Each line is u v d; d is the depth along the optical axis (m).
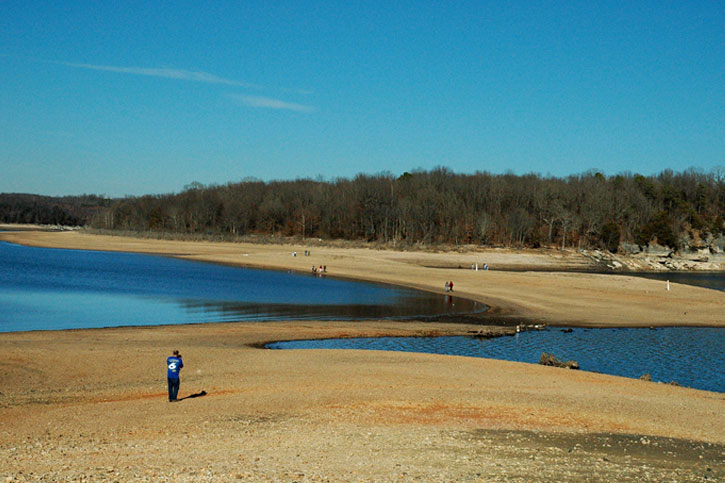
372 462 14.77
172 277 77.19
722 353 37.03
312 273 85.94
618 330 44.75
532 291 66.25
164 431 17.86
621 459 15.87
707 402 24.03
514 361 33.56
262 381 25.31
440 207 168.88
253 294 61.56
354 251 132.25
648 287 69.69
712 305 57.88
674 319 49.91
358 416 20.08
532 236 154.00
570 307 55.56
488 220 157.50
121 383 24.77
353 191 191.25
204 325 42.19
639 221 156.62
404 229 164.12
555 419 20.44
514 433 18.44
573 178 196.38
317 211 184.62
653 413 21.73
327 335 40.03
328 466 14.32
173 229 196.00
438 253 134.25
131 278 74.88
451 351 36.41
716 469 15.21
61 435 17.38
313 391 23.61
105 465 14.12
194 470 13.70
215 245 150.75
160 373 26.62
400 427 18.80
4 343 31.52
